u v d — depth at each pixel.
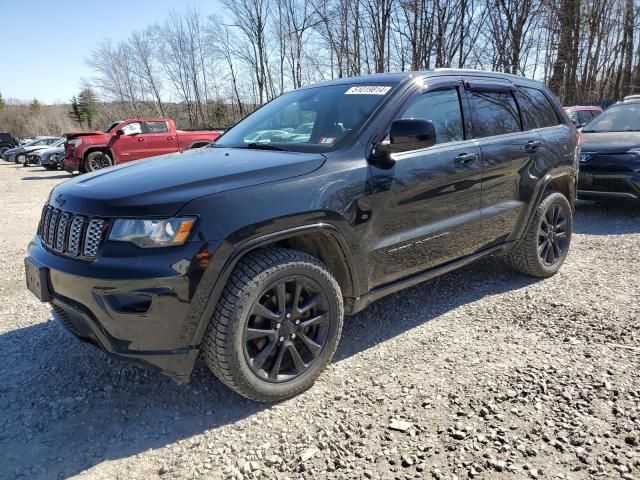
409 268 3.30
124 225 2.32
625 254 5.27
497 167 3.81
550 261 4.54
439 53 22.66
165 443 2.41
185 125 44.81
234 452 2.32
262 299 2.62
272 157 2.88
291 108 3.72
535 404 2.57
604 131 7.91
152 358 2.38
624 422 2.40
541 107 4.55
